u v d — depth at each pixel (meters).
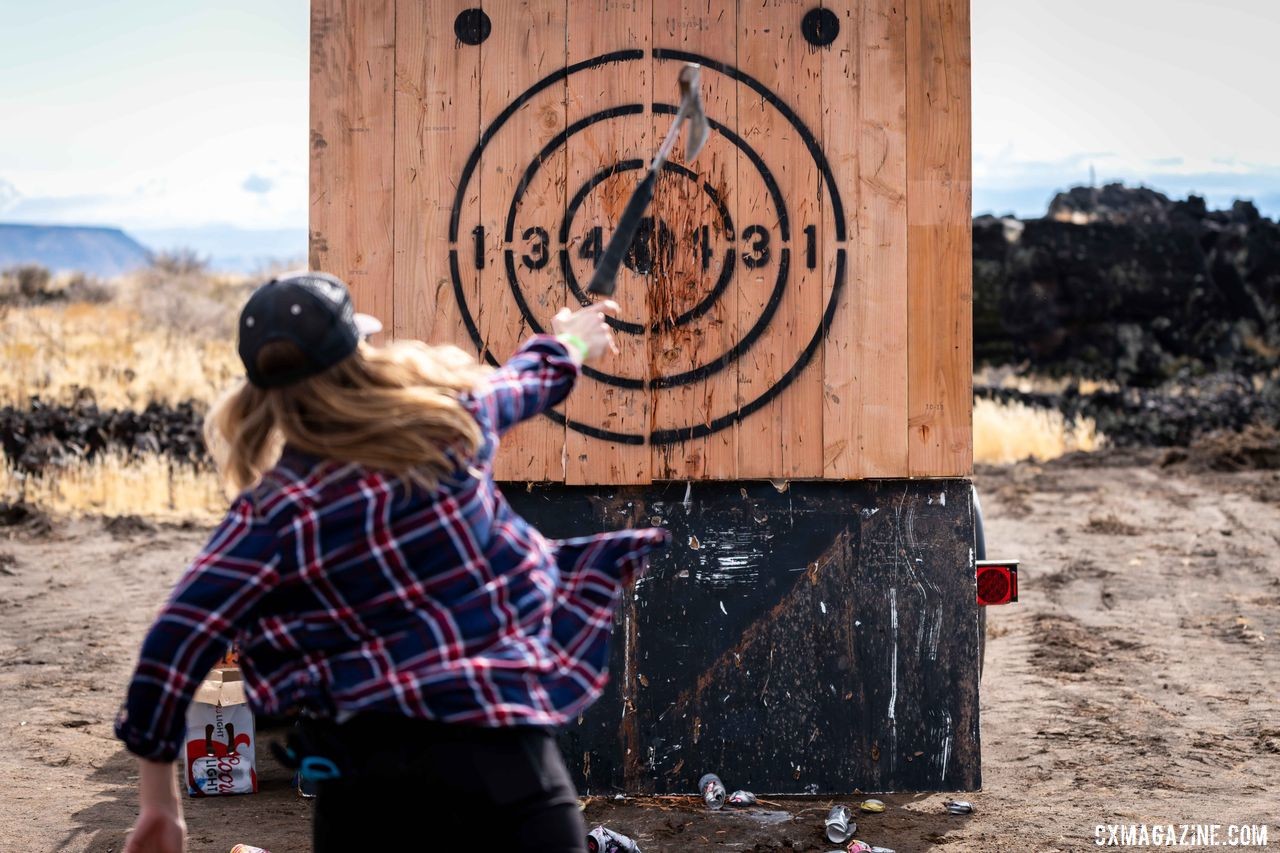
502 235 4.76
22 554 11.30
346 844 2.21
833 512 4.84
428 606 2.15
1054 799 4.96
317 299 2.19
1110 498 14.84
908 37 4.80
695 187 4.76
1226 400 24.23
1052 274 28.97
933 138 4.81
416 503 2.15
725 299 4.79
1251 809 4.83
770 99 4.77
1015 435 19.72
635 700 4.80
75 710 6.51
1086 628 8.48
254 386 2.23
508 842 2.16
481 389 2.36
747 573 4.82
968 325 4.83
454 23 4.74
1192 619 8.73
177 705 2.07
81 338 24.19
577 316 2.68
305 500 2.10
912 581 4.85
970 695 4.85
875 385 4.82
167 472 14.40
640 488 4.81
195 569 2.09
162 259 38.66
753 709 4.81
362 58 4.74
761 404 4.81
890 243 4.81
